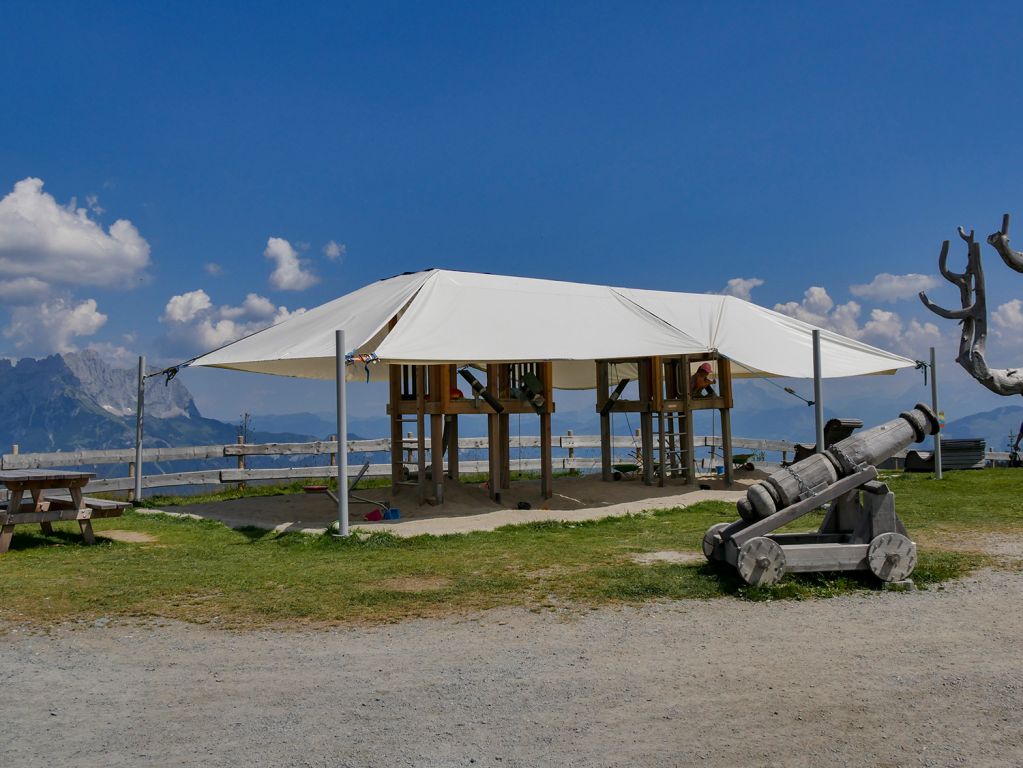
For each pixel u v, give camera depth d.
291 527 10.55
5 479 8.84
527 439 19.48
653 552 8.48
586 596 6.50
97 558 8.46
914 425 7.12
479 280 13.51
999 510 11.42
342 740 3.75
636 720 3.97
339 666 4.84
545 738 3.76
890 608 6.04
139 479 13.82
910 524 10.16
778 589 6.42
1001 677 4.54
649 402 14.98
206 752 3.63
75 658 5.05
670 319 15.19
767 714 4.04
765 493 6.73
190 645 5.31
